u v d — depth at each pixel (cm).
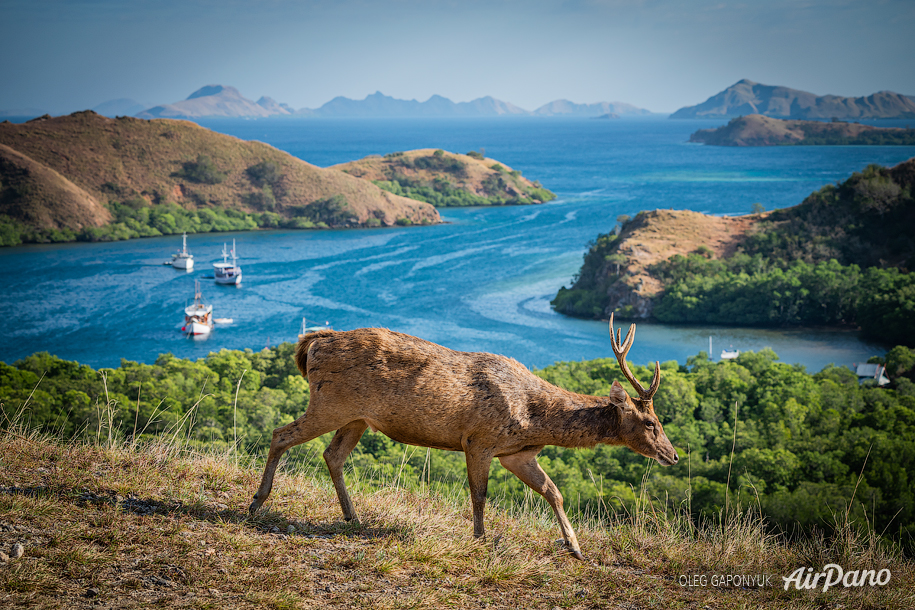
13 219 15138
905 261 11569
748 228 12450
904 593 568
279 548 505
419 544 540
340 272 12525
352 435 604
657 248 11150
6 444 641
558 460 2636
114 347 7994
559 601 489
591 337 8738
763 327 9488
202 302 10050
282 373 4322
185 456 708
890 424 3194
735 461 2689
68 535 464
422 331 8856
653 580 550
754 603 522
